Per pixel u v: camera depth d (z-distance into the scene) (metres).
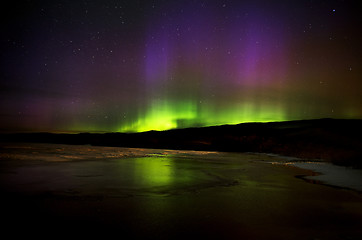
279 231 3.88
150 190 6.81
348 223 4.30
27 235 3.47
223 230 3.89
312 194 6.70
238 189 7.25
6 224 3.89
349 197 6.39
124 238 3.49
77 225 3.95
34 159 13.86
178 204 5.42
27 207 4.83
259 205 5.44
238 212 4.88
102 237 3.50
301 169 13.08
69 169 10.45
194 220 4.35
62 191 6.29
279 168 13.41
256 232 3.83
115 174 9.45
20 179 7.75
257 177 9.84
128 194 6.25
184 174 10.07
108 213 4.62
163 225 4.07
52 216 4.34
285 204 5.56
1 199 5.37
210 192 6.77
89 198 5.70
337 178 9.86
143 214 4.63
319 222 4.34
